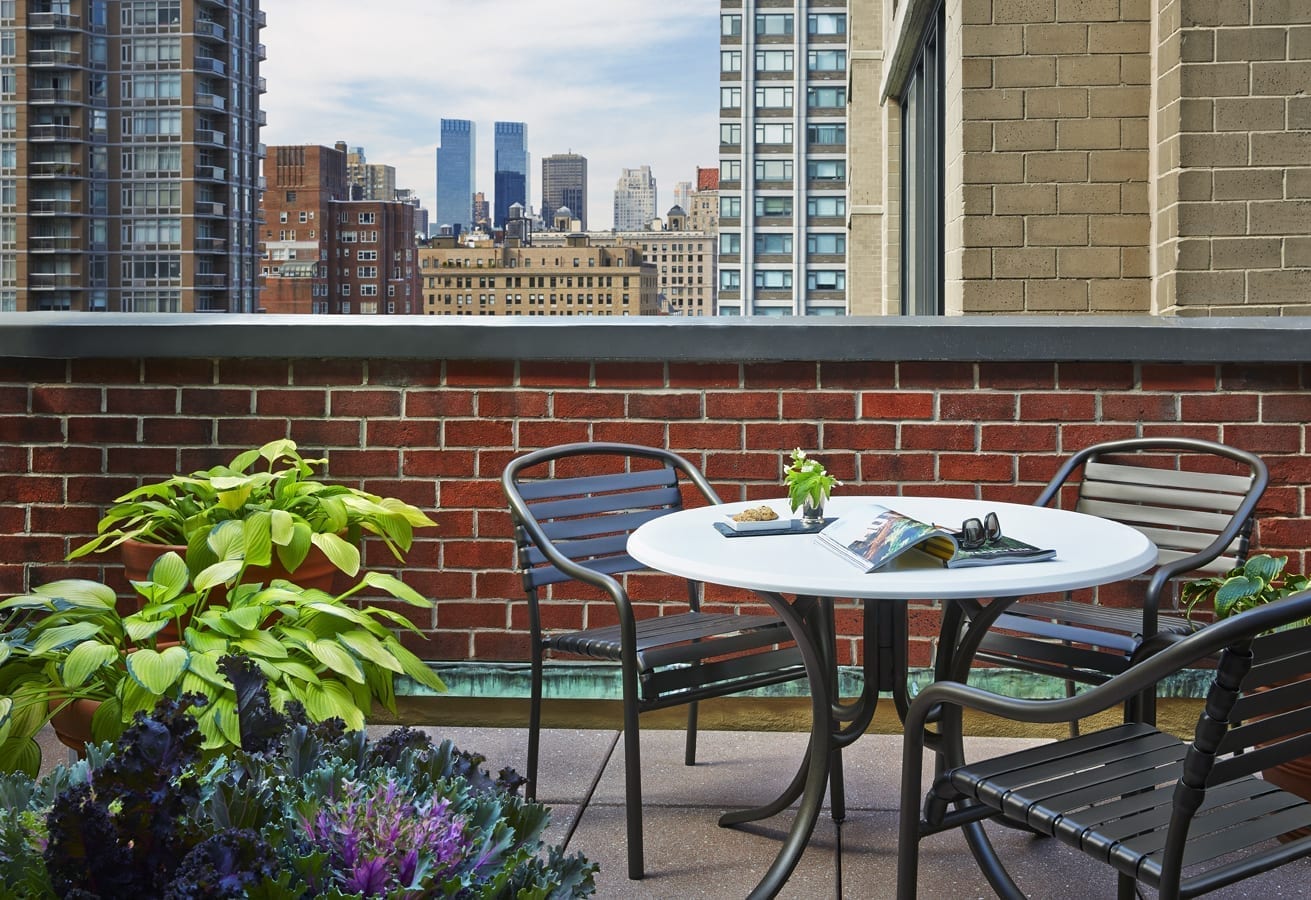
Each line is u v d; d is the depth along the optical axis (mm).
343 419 3713
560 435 3670
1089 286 4758
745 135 46500
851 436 3611
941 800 2008
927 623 3631
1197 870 2607
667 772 3334
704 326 3572
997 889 2480
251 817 1484
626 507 3287
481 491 3699
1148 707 2660
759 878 2660
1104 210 4746
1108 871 2686
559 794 3160
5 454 3766
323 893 1344
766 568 2258
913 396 3594
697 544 2512
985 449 3584
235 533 3096
